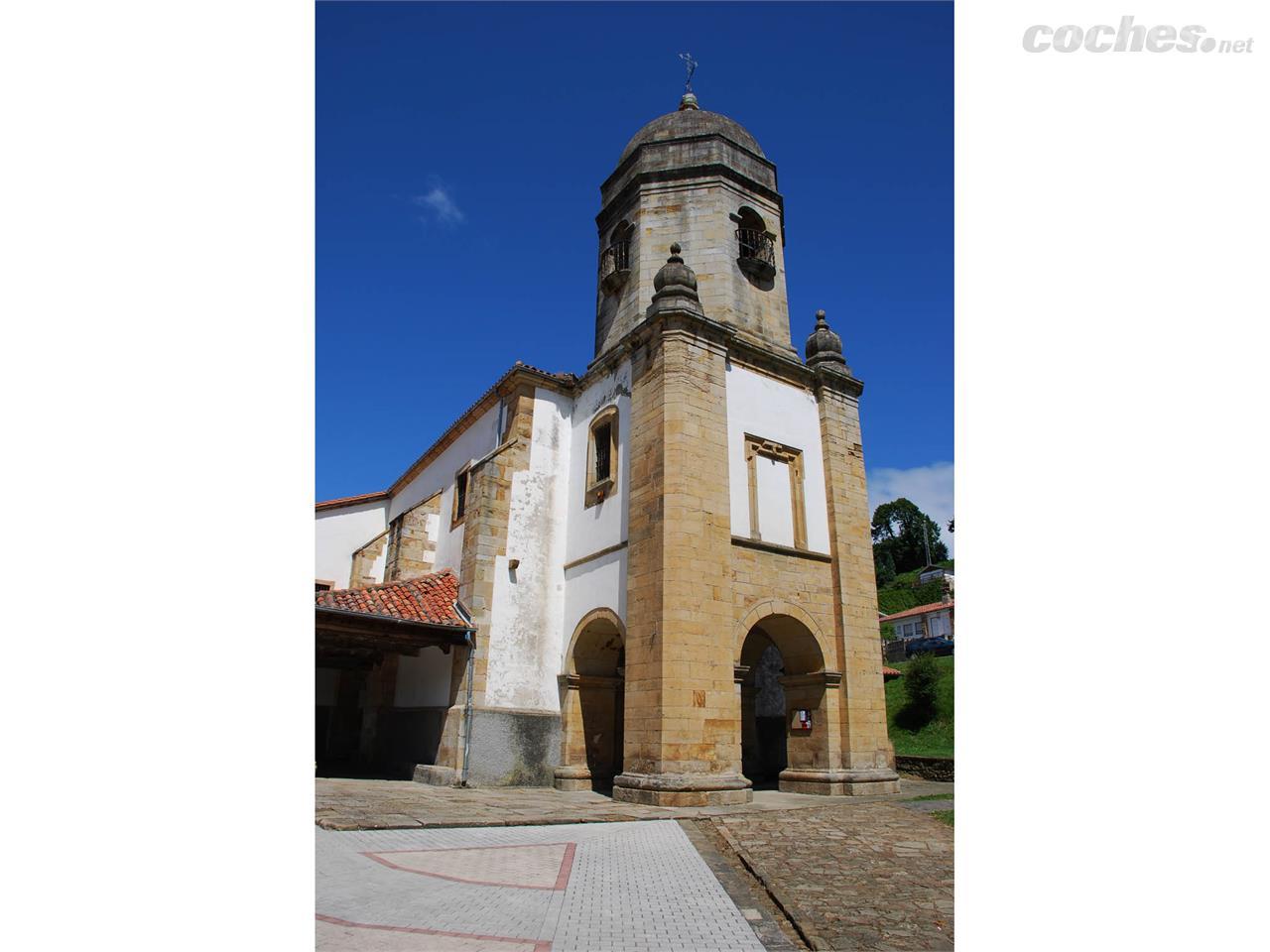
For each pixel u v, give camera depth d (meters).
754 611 16.83
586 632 18.44
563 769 17.92
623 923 6.71
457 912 6.74
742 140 22.23
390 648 19.34
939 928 6.81
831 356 20.69
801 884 8.27
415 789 16.06
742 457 17.98
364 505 29.34
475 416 23.23
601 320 21.88
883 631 53.00
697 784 14.23
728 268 19.81
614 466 18.73
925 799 15.77
